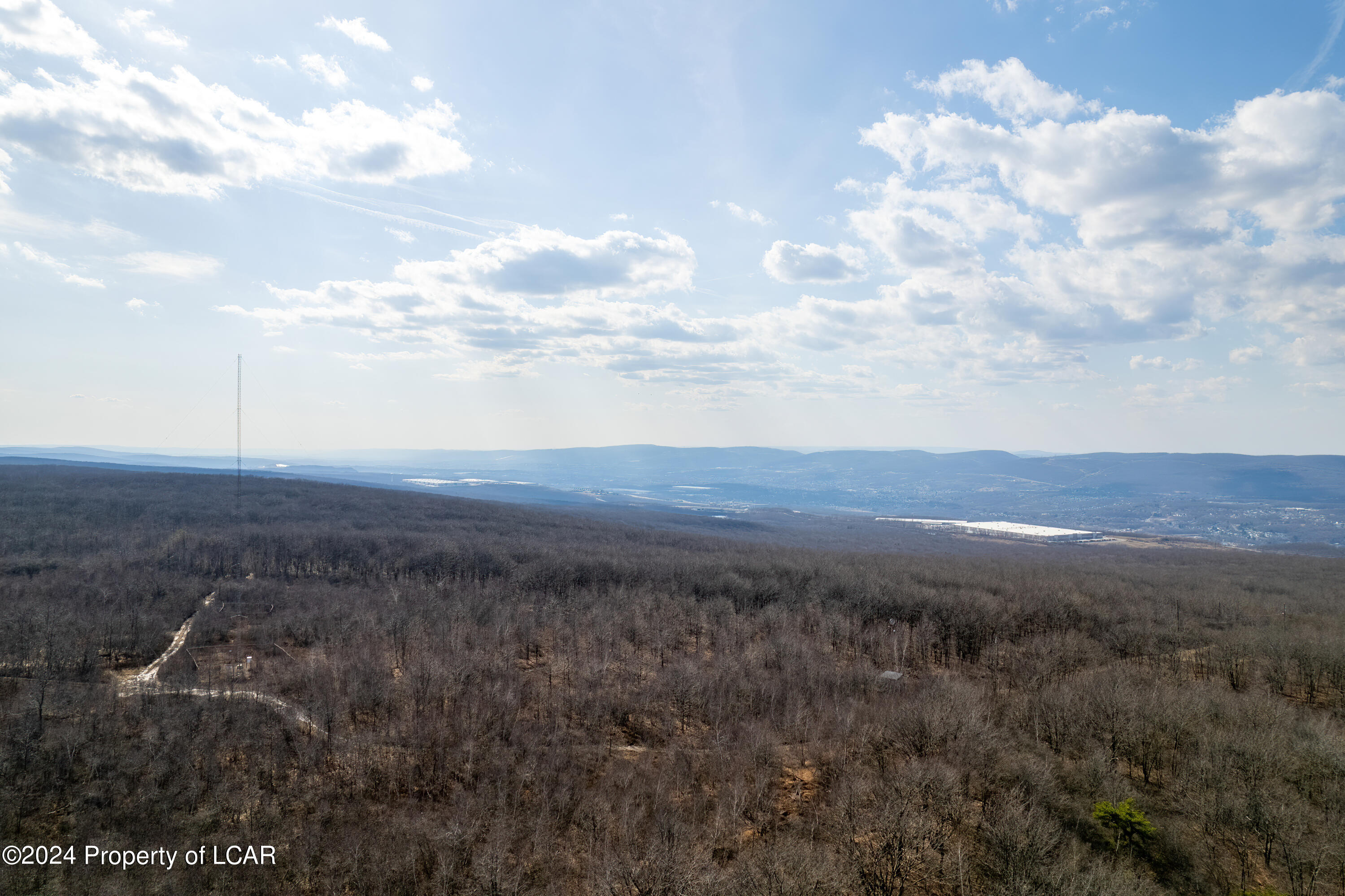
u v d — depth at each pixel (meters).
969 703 95.75
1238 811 66.12
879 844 65.69
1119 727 86.19
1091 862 63.44
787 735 104.44
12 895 69.56
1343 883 59.31
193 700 105.94
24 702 99.38
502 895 68.75
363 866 74.94
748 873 64.00
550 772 92.06
